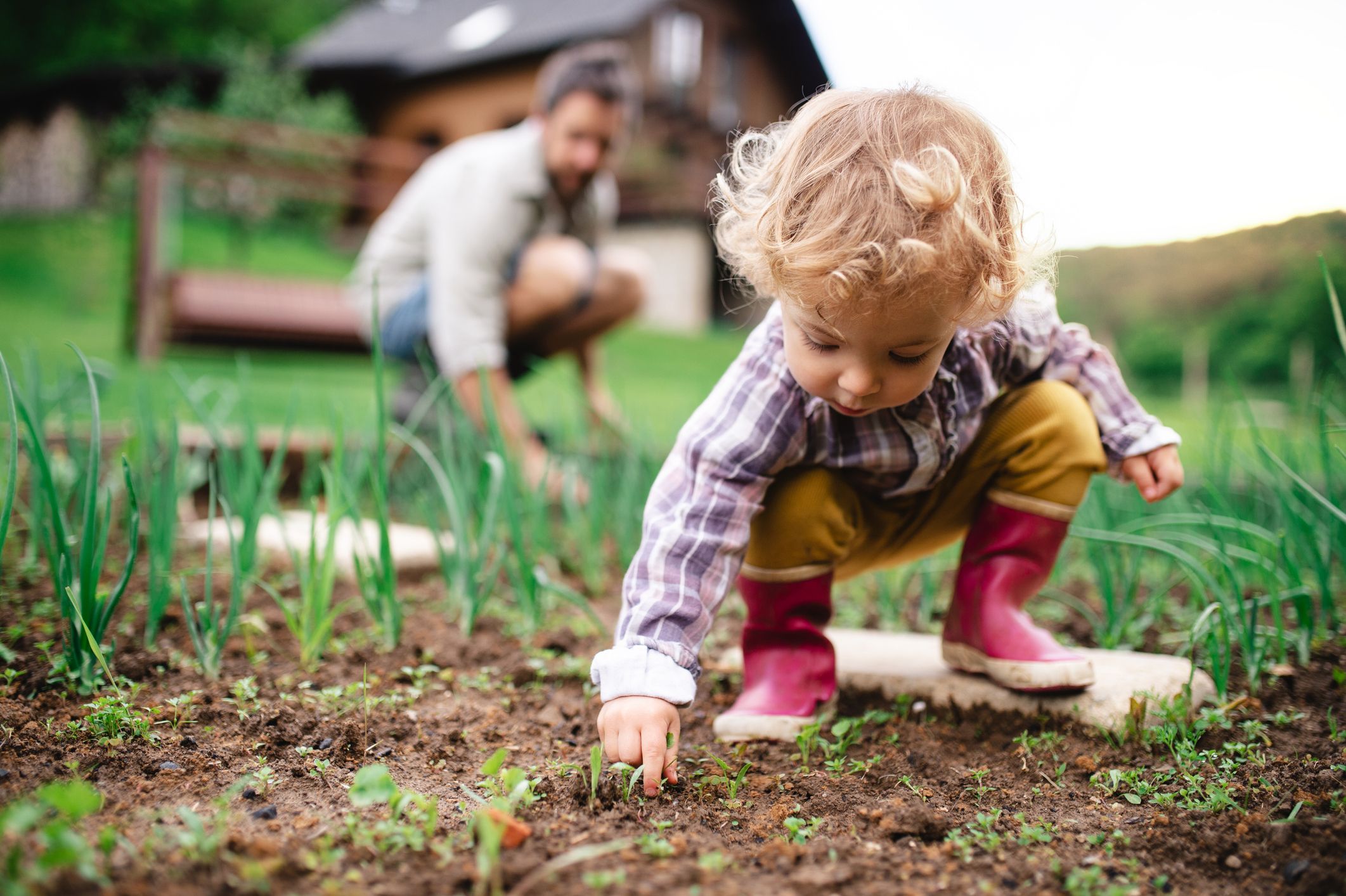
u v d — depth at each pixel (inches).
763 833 48.9
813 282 48.6
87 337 327.3
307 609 72.4
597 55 145.4
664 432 183.5
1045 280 61.3
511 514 83.9
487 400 85.2
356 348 263.3
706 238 696.4
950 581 113.4
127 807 47.6
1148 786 54.7
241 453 135.7
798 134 53.9
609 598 105.3
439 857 43.5
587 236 169.8
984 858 46.5
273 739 57.5
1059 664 64.5
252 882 39.3
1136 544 71.3
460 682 72.4
